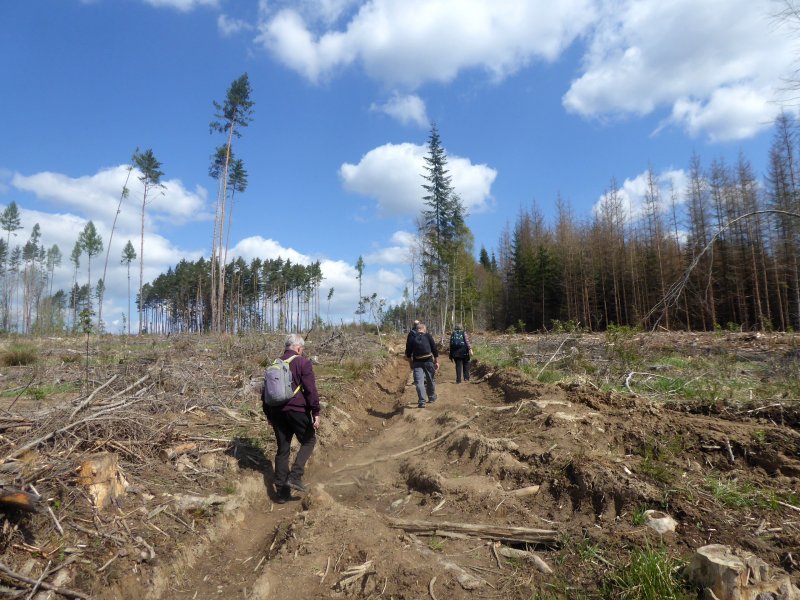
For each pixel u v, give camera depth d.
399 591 3.50
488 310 62.59
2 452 4.20
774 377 8.44
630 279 42.69
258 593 3.52
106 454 4.30
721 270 30.45
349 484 6.00
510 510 4.47
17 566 3.12
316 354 15.59
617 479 4.32
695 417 6.22
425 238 37.38
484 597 3.43
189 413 6.89
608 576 3.39
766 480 4.43
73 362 10.91
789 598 2.86
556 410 6.59
